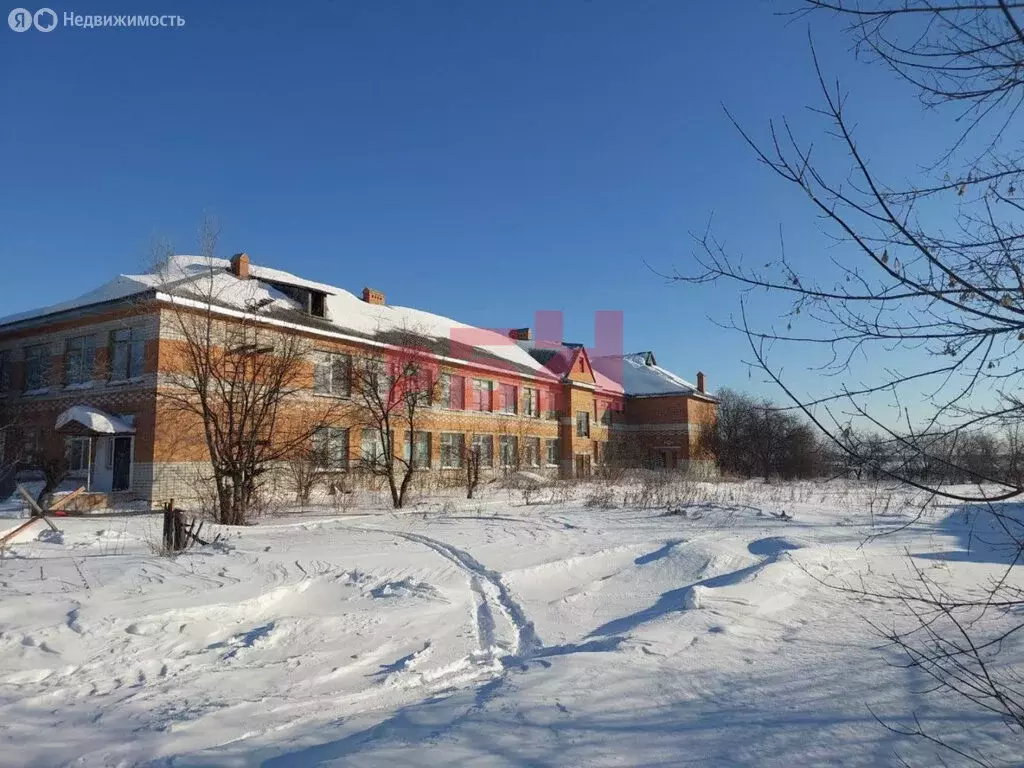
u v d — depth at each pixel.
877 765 4.14
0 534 13.97
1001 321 3.00
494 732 4.53
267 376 19.73
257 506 19.77
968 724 4.82
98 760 4.36
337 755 4.20
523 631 7.92
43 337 25.59
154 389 21.55
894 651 6.73
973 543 12.91
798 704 5.20
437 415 33.53
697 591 8.81
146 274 21.88
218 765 4.18
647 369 55.38
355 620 7.98
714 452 51.06
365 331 30.41
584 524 16.69
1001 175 3.21
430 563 11.30
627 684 5.60
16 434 24.73
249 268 28.45
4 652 6.39
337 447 25.22
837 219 3.22
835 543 13.08
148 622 7.30
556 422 44.00
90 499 20.28
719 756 4.21
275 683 5.95
